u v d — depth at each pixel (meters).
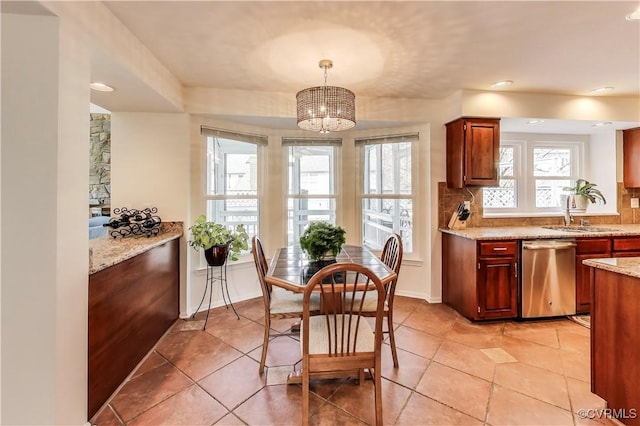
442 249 3.39
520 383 1.89
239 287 3.42
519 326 2.75
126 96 2.44
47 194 1.34
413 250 3.58
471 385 1.88
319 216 3.82
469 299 2.89
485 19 1.83
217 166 3.35
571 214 3.66
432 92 3.12
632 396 1.47
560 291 2.88
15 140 1.33
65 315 1.41
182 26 1.90
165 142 2.88
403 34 2.00
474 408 1.68
